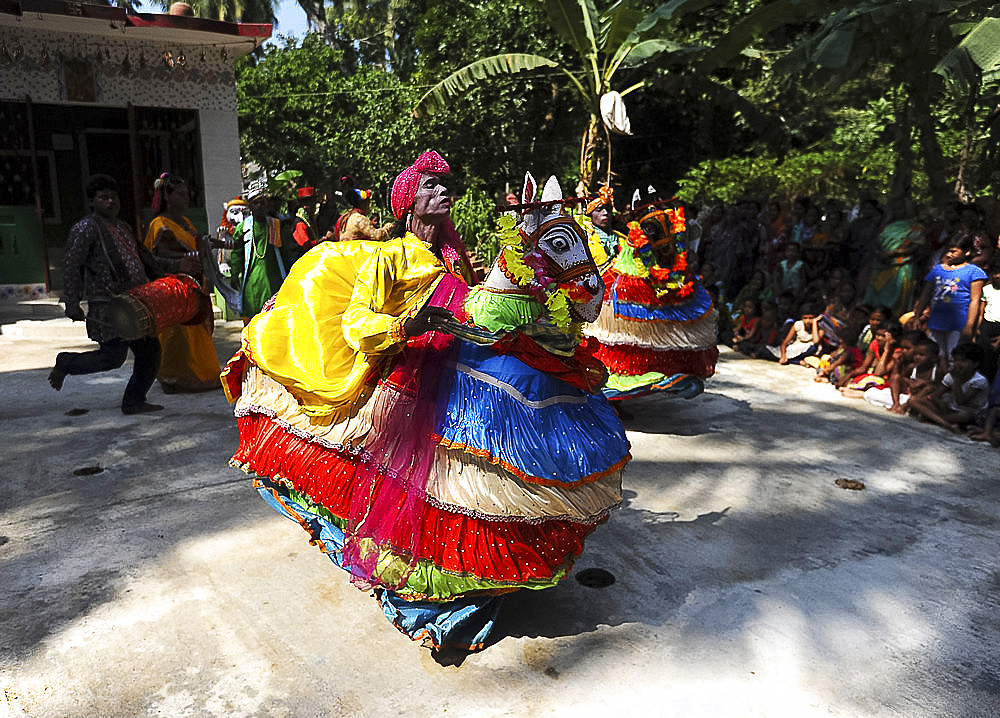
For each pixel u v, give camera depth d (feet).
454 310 10.60
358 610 11.45
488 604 10.46
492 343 9.76
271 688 9.68
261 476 11.17
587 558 13.10
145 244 23.68
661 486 16.51
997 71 36.58
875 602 11.82
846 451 18.99
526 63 47.42
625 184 58.95
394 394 9.98
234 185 47.32
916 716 9.25
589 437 10.32
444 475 9.71
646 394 20.18
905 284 29.17
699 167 57.41
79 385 25.17
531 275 9.70
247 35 43.24
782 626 11.12
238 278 28.91
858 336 26.81
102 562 12.85
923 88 35.09
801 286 33.06
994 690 9.78
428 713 9.24
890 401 22.93
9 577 12.35
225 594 11.85
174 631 10.89
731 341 32.91
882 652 10.55
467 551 9.64
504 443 9.69
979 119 44.04
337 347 10.56
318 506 10.77
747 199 38.68
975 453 18.92
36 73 41.27
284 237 29.35
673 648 10.56
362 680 9.85
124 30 41.22
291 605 11.57
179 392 24.07
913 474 17.42
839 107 59.16
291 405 11.02
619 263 20.21
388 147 63.93
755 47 51.24
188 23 41.29
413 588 9.91
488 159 58.34
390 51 102.78
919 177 50.19
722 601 11.78
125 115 50.39
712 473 17.34
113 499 15.51
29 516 14.69
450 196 11.12
